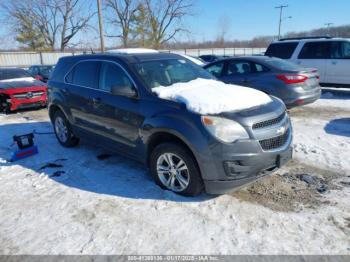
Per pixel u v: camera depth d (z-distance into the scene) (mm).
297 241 2799
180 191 3643
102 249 2801
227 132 3158
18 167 4805
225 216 3227
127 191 3842
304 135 5961
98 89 4590
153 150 3754
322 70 10297
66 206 3561
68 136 5535
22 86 9578
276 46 11188
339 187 3762
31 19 39750
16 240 2982
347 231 2904
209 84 4133
